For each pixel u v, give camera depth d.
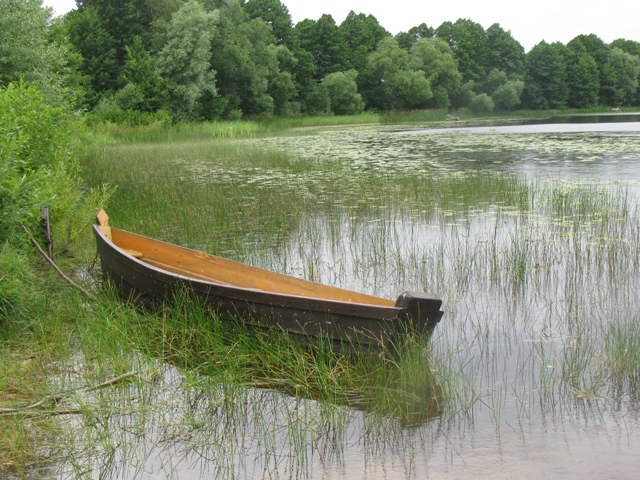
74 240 9.44
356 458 4.17
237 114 52.09
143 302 6.51
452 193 13.20
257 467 4.09
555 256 8.66
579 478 3.93
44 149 9.97
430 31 88.19
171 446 4.32
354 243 9.84
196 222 11.08
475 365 5.51
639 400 4.82
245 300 5.63
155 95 42.94
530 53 88.81
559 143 25.69
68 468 4.07
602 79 94.00
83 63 43.78
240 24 57.06
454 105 75.94
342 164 18.89
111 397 4.91
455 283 7.76
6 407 4.71
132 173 16.81
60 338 5.80
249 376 5.31
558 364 5.48
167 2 49.62
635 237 9.41
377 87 71.19
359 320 5.18
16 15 19.22
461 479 3.94
